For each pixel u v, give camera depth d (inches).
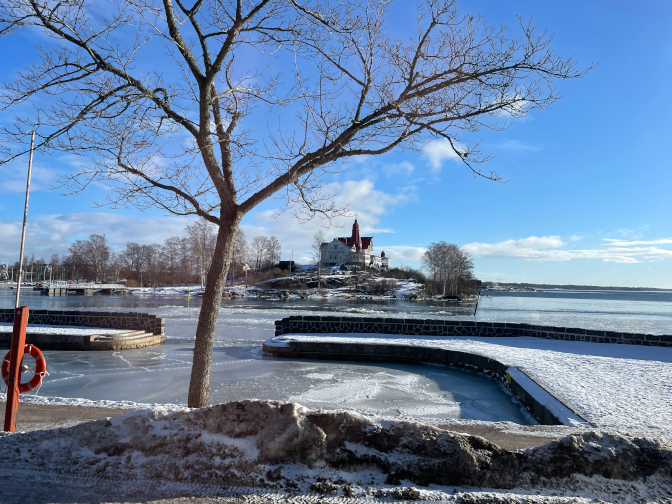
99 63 218.1
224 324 1141.1
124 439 147.3
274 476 133.0
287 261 5226.4
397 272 4699.8
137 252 4817.9
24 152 220.8
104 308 1715.1
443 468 131.9
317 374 556.4
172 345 788.0
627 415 291.0
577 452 132.6
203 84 226.8
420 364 635.5
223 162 247.1
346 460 136.5
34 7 198.2
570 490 126.7
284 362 637.9
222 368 588.4
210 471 136.2
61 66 221.3
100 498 125.6
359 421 142.2
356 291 3693.4
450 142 245.0
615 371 453.1
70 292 3405.5
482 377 545.6
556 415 297.4
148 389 466.9
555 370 458.6
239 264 4488.2
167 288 3907.5
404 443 137.4
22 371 206.5
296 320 807.7
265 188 241.9
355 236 5236.2
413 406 410.9
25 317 208.2
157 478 137.1
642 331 1310.3
